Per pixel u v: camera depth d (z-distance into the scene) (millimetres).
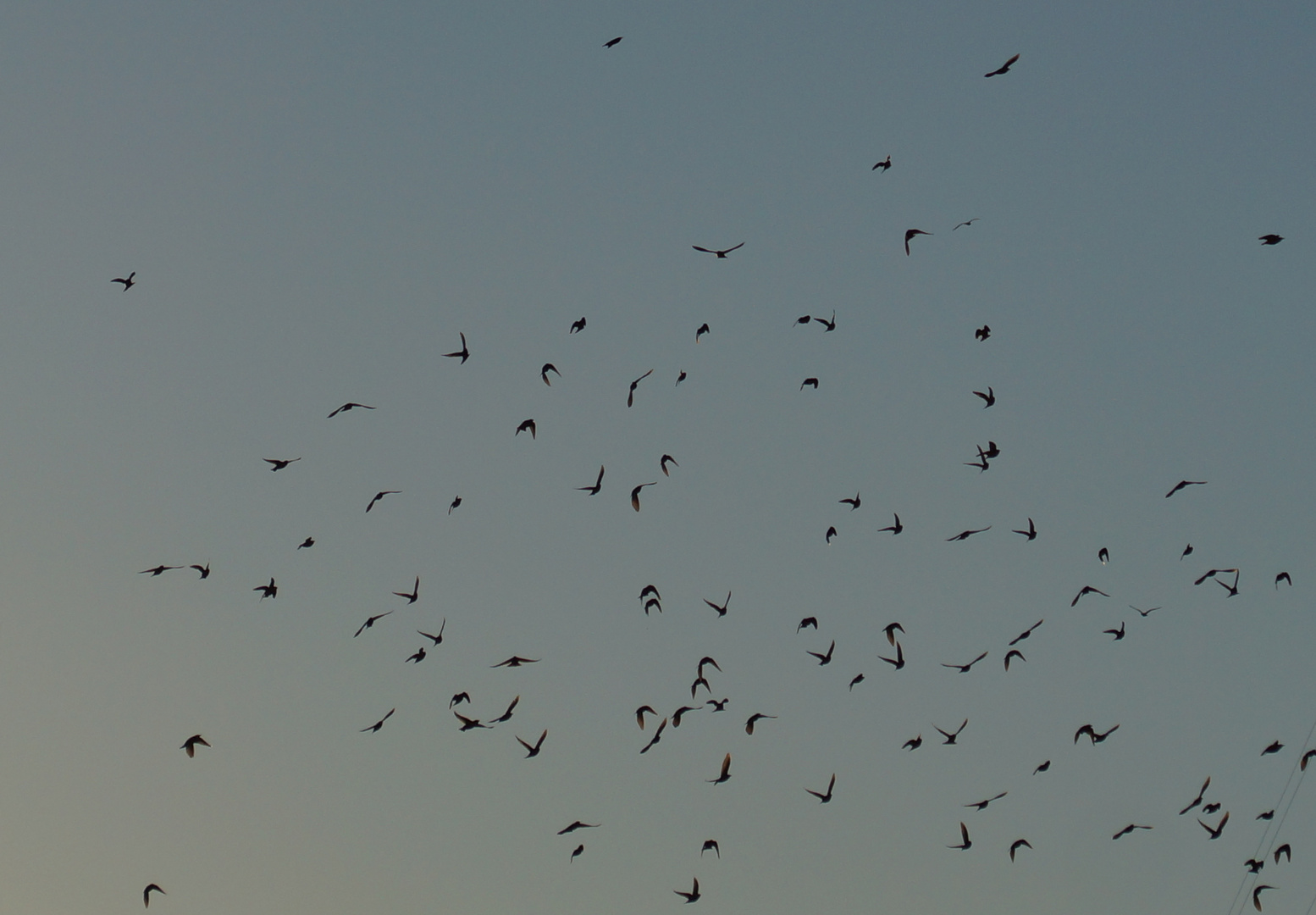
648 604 55562
